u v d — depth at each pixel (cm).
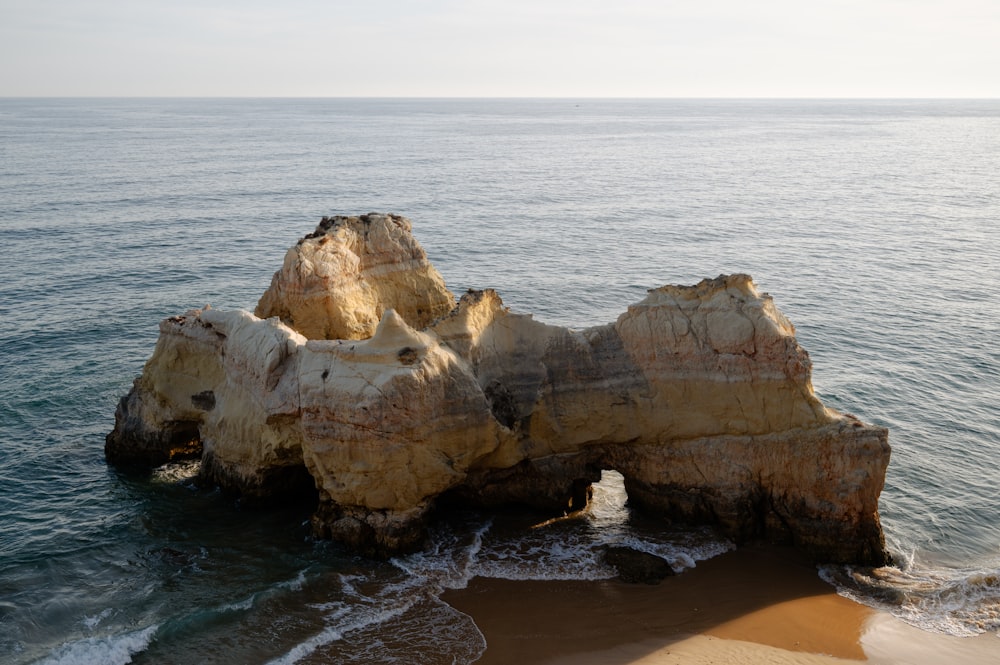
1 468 3425
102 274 6338
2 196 9706
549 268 6931
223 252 7175
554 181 12744
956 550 2984
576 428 3022
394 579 2705
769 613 2583
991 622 2566
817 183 13012
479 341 3034
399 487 2781
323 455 2800
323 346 2873
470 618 2523
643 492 3086
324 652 2364
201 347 3344
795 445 2847
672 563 2814
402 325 2827
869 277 6756
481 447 2897
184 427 3459
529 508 3112
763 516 2948
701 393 2928
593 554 2859
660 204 10550
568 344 3050
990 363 4816
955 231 8856
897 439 3834
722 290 2958
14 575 2725
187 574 2738
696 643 2442
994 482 3462
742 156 17650
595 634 2472
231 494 3198
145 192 10356
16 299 5631
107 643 2380
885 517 3184
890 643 2464
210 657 2344
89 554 2853
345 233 3631
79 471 3431
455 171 13875
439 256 7250
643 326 2989
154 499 3212
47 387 4212
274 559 2819
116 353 4709
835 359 4850
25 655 2344
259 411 3017
